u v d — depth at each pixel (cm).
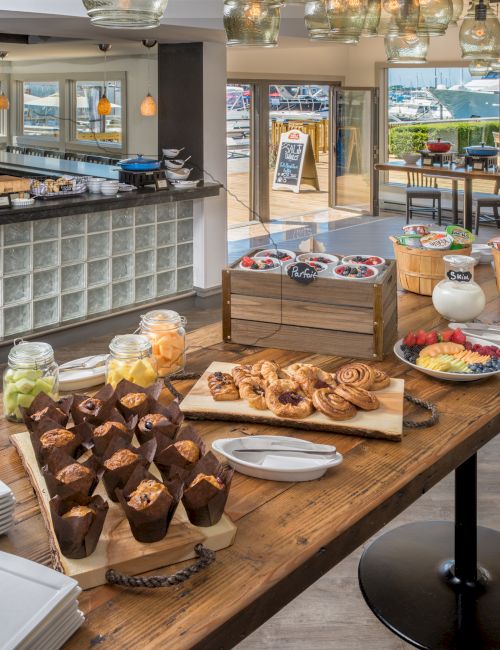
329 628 284
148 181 655
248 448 194
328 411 211
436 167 1100
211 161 719
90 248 623
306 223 1241
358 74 1336
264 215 1250
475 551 298
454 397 239
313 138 1321
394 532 338
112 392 207
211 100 711
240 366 238
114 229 635
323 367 264
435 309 335
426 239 353
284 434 211
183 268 706
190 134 718
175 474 160
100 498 152
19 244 573
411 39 257
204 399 224
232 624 139
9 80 952
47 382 216
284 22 627
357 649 272
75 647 130
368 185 1324
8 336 584
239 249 1030
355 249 1030
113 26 142
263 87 1205
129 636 132
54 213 569
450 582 302
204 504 156
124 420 191
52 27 598
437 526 343
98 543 153
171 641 131
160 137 740
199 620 137
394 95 1345
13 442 203
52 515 146
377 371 234
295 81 1255
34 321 598
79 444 181
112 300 650
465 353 260
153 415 192
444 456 201
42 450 176
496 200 1096
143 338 233
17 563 136
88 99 852
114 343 230
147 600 142
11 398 216
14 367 216
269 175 1259
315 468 182
